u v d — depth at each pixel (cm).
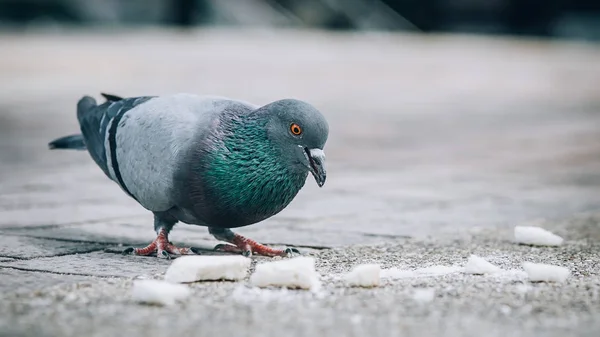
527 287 603
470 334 491
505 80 3353
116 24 4631
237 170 673
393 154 1540
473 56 4144
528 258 735
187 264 608
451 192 1152
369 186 1189
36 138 1609
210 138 678
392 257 734
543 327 506
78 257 716
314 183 1209
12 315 519
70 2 4534
